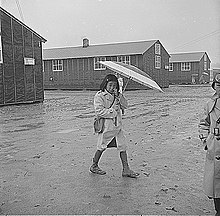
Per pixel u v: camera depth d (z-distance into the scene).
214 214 3.87
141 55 37.69
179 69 58.88
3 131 10.02
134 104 19.08
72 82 42.03
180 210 3.98
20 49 19.94
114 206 4.11
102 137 5.27
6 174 5.50
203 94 28.66
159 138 8.56
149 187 4.79
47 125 11.23
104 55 39.34
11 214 3.92
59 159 6.46
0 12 18.53
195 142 8.01
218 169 3.56
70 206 4.13
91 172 5.52
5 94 18.95
